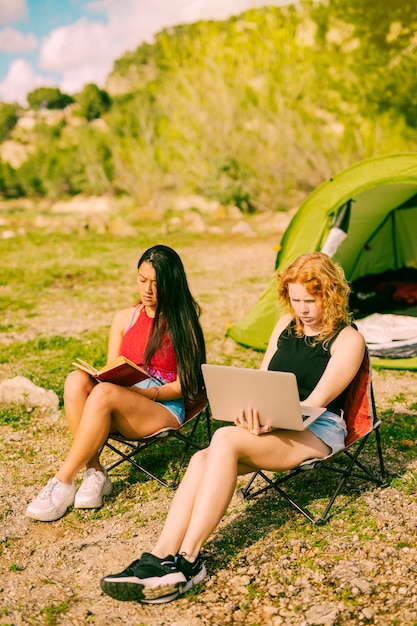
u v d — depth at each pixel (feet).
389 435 15.34
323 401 11.09
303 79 70.69
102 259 45.39
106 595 10.14
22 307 31.14
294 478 13.47
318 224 22.58
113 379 11.79
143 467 14.21
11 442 15.79
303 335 11.84
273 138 74.95
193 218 71.92
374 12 52.54
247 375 10.27
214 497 10.01
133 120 99.14
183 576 9.73
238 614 9.58
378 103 57.82
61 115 297.94
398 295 26.91
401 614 9.38
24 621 9.50
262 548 11.08
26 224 70.69
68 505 12.37
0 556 11.21
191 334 12.85
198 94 78.59
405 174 21.08
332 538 11.34
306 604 9.70
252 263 43.98
